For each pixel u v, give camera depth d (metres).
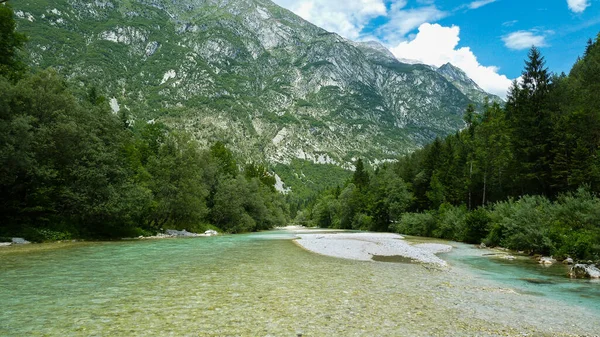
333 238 47.59
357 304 11.77
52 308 10.70
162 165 52.91
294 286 14.61
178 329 8.76
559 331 9.59
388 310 11.09
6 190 33.06
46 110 34.97
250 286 14.45
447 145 84.81
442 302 12.48
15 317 9.71
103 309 10.61
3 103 30.20
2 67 38.28
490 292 14.70
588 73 58.34
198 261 22.22
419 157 104.75
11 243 29.69
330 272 18.64
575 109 48.56
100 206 36.62
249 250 30.19
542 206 36.59
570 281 18.08
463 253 33.09
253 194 86.31
